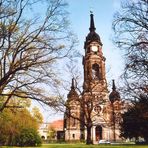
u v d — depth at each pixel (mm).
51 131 168125
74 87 65062
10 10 22188
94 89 72875
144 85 29422
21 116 51188
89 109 68125
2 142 66125
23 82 23438
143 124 62625
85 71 85812
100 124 103938
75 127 117062
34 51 22969
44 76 23438
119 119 65875
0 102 28422
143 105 34562
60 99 24797
